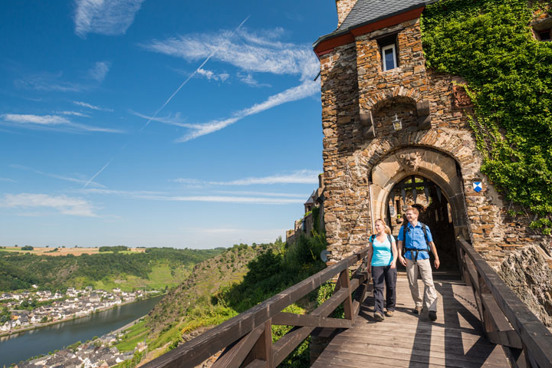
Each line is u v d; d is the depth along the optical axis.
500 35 6.56
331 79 8.39
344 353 3.26
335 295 3.91
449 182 6.71
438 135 6.87
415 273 4.39
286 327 7.63
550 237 5.71
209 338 1.53
